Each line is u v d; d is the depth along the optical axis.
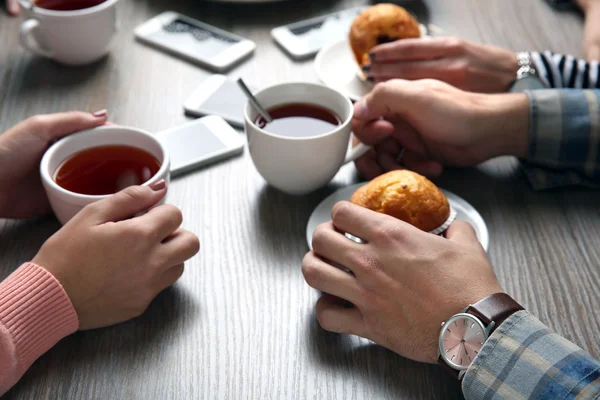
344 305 0.63
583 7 1.01
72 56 0.89
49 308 0.59
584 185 0.76
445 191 0.73
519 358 0.56
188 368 0.59
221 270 0.67
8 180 0.68
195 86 0.88
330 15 0.99
